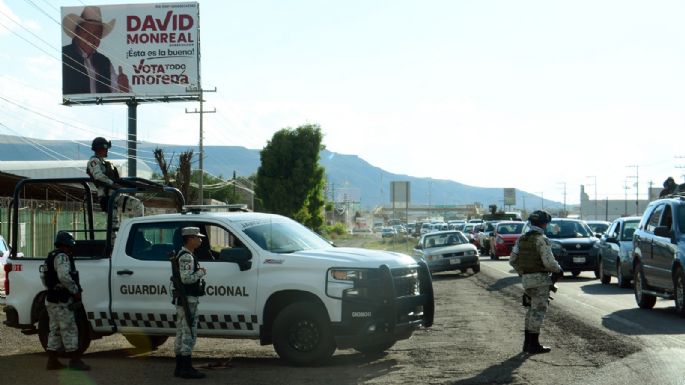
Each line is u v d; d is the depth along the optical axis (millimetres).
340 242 109812
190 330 11867
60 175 78125
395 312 12477
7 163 81500
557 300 21641
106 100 72625
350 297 12367
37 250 41812
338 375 11680
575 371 11312
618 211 182500
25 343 16500
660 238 18656
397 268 12906
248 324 12883
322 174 105562
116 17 72562
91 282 13805
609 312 18750
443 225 80812
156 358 14172
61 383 11570
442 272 38562
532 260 13086
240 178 127500
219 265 13062
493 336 15312
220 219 13398
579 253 30891
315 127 104938
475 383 10688
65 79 72812
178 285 11852
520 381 10719
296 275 12633
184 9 72125
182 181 51188
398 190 52625
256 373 12047
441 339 15156
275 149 104750
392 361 12852
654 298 19672
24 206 40406
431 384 10750
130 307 13539
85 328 13867
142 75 72250
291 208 104188
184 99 72125
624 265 25453
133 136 72938
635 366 11523
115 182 15078
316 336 12477
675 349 13016
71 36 72812
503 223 48031
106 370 12719
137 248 13758
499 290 26000
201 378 11766
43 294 14312
